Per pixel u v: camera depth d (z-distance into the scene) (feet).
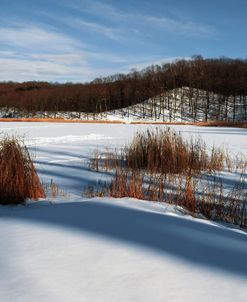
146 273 7.57
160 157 24.18
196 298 6.64
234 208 15.52
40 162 28.96
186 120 210.79
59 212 12.12
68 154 33.76
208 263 8.19
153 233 10.11
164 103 236.84
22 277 7.29
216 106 228.22
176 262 8.17
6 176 15.25
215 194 17.38
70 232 9.95
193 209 15.15
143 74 281.13
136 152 25.34
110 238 9.55
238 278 7.45
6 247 8.83
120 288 6.95
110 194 17.01
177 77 268.62
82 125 78.54
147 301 6.51
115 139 49.21
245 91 229.86
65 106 241.55
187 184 16.81
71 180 22.12
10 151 15.93
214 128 80.59
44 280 7.18
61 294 6.68
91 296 6.63
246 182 22.74
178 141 25.34
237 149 38.93
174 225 11.03
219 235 10.41
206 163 27.09
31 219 11.28
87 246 8.94
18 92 277.64
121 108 247.29
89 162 28.71
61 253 8.48
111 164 26.55
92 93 247.70
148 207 13.47
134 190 16.61
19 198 15.23
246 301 6.57
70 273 7.50
